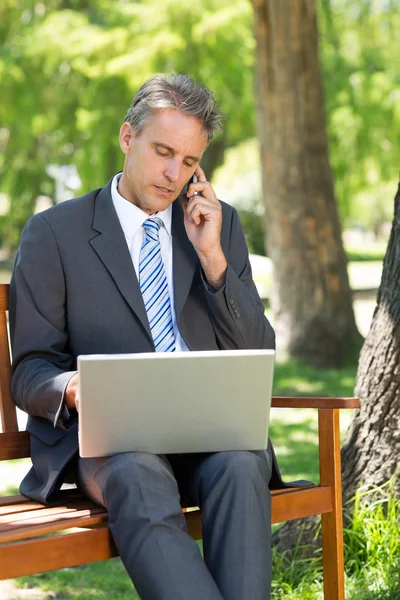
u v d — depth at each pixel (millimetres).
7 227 19156
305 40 10219
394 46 15680
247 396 2750
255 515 2693
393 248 3932
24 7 15930
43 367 3043
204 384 2693
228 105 15648
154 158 3129
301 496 3062
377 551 3744
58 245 3141
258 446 2844
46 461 2994
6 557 2477
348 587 3615
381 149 15422
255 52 10477
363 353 4035
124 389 2639
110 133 15297
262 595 2594
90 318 3121
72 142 16844
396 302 3898
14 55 15188
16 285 3141
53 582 4043
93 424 2672
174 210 3363
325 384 9148
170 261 3297
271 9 10250
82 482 2936
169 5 14305
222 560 2637
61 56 14648
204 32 14242
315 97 10320
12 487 5516
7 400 3268
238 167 19953
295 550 3861
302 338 10367
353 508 3939
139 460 2676
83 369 2592
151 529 2551
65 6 16062
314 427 7285
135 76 14164
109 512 2674
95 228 3182
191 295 3279
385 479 3898
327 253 10375
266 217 10688
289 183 10367
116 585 4008
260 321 3264
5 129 18266
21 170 18031
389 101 15031
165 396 2680
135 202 3275
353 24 15539
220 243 3379
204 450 2820
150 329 3166
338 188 15930
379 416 3928
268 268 23516
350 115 15055
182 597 2459
